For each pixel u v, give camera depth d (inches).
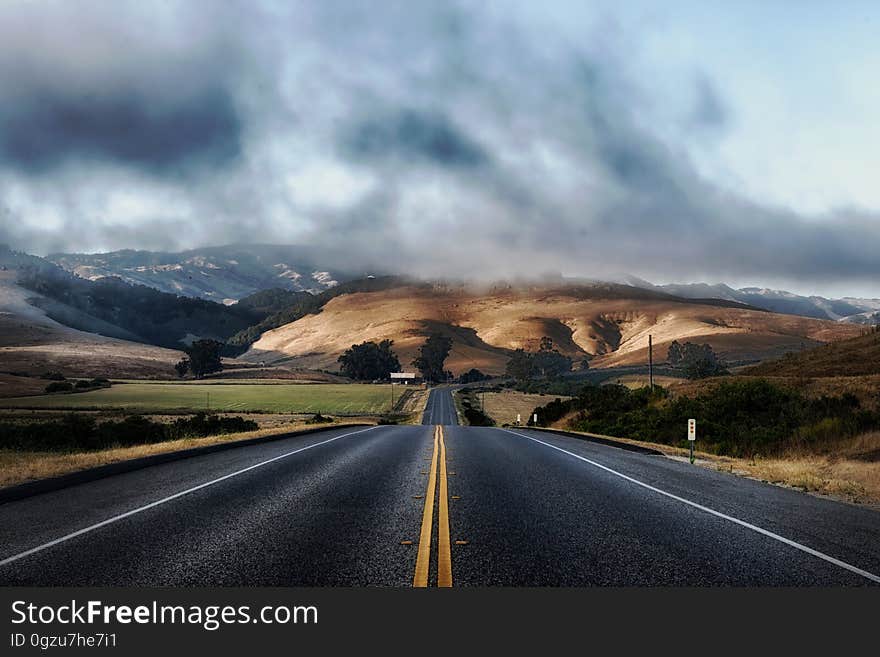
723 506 418.0
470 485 500.7
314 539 318.7
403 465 636.1
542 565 276.2
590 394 2055.9
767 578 262.7
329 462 663.8
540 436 1221.1
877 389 1504.7
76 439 1182.3
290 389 6343.5
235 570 269.0
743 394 1167.6
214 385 6712.6
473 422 3467.0
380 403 5162.4
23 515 378.3
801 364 2962.6
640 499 441.7
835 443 833.5
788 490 505.0
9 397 5054.1
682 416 1189.1
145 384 6648.6
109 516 375.2
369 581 256.1
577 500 434.6
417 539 318.7
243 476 552.4
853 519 382.3
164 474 566.9
